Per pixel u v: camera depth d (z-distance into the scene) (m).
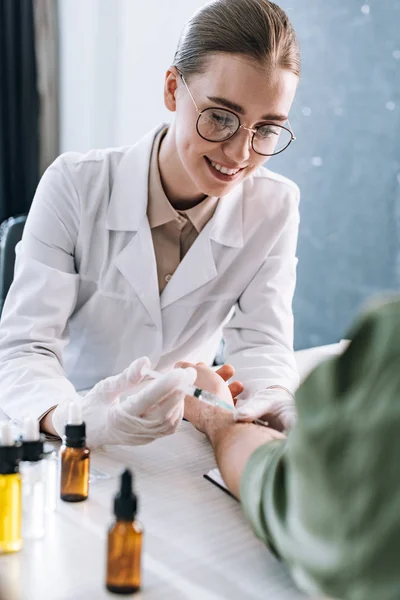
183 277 1.49
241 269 1.57
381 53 2.42
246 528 0.85
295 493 0.62
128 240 1.47
